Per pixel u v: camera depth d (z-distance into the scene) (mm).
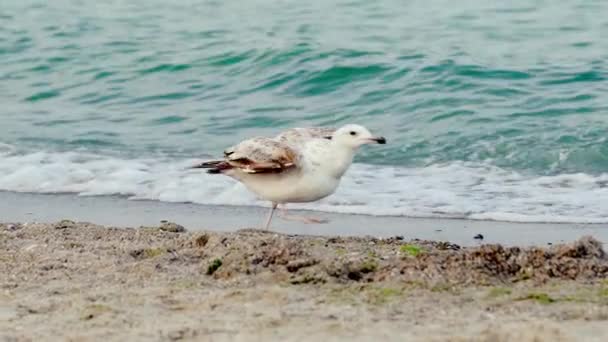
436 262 9523
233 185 14805
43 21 27359
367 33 25516
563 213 13391
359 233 12547
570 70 21766
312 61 22781
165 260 10016
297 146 11523
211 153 17328
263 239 10242
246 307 8578
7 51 25484
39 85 23062
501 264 9508
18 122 19719
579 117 18594
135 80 23125
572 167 16000
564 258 9664
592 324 8086
